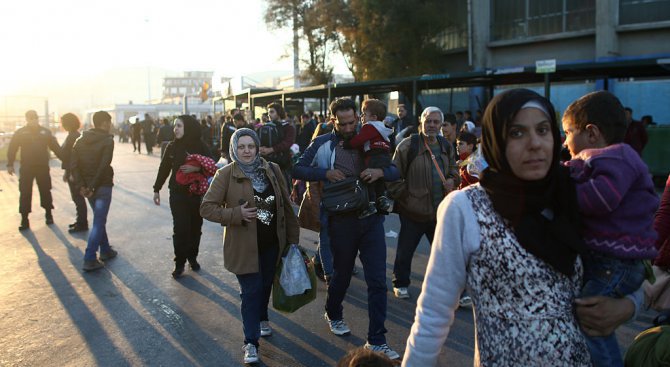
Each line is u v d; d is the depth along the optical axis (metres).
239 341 4.65
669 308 2.75
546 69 12.66
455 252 1.81
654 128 13.20
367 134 4.31
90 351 4.48
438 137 5.40
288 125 8.59
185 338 4.72
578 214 1.88
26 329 4.94
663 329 2.14
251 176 4.34
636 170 1.94
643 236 1.91
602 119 2.25
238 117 11.59
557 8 24.12
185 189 6.36
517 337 1.74
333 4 27.12
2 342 4.66
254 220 4.20
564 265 1.75
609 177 1.89
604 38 22.00
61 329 4.93
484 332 1.81
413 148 5.27
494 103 1.79
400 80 17.17
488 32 26.30
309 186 5.98
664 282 2.76
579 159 2.09
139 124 30.11
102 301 5.66
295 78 32.72
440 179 5.26
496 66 26.39
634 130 10.26
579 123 2.31
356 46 27.33
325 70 31.53
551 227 1.75
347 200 4.25
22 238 8.69
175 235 6.42
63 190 15.12
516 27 25.50
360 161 4.37
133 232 9.07
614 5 21.94
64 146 9.02
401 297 5.59
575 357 1.76
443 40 28.23
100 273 6.68
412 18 25.02
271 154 8.43
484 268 1.78
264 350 4.46
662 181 13.30
